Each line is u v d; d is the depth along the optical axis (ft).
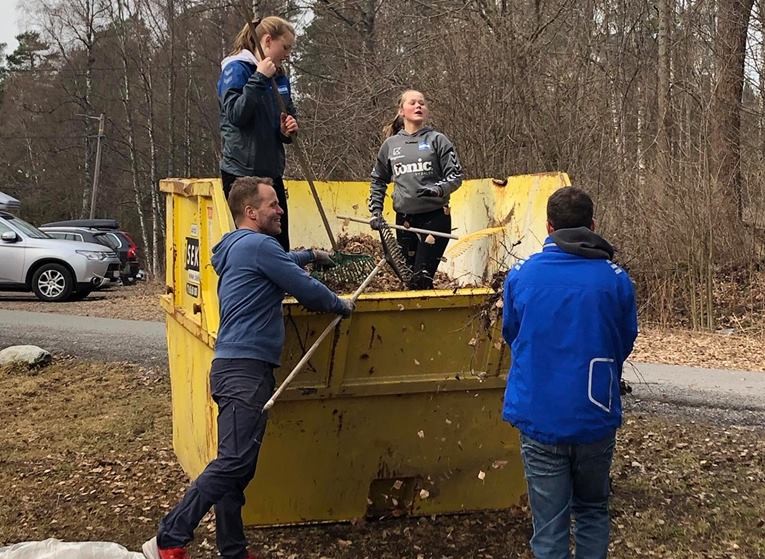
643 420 22.33
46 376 27.32
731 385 26.81
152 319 39.68
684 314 42.19
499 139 43.78
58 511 15.57
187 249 15.60
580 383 10.34
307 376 13.08
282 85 14.98
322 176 48.29
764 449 19.77
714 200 43.06
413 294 12.92
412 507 14.48
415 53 47.88
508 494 14.64
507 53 44.34
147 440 20.04
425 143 17.24
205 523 14.74
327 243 19.57
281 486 13.75
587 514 11.10
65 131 147.33
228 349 11.79
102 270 50.83
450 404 13.85
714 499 16.37
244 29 14.56
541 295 10.56
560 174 14.90
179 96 118.62
